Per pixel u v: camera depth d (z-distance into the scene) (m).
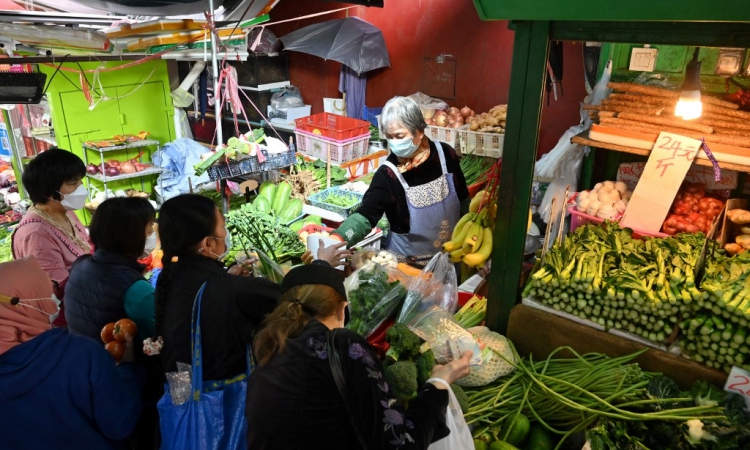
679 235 2.16
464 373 1.66
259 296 1.76
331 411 1.35
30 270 1.60
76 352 1.63
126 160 5.34
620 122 2.59
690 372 1.75
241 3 3.96
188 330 1.77
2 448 1.54
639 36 1.66
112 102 5.16
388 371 1.66
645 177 2.47
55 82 4.75
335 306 1.51
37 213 2.90
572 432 1.78
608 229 2.22
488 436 1.83
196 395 1.72
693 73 2.16
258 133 4.17
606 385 1.79
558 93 4.55
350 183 4.59
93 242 2.21
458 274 3.54
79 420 1.64
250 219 3.23
